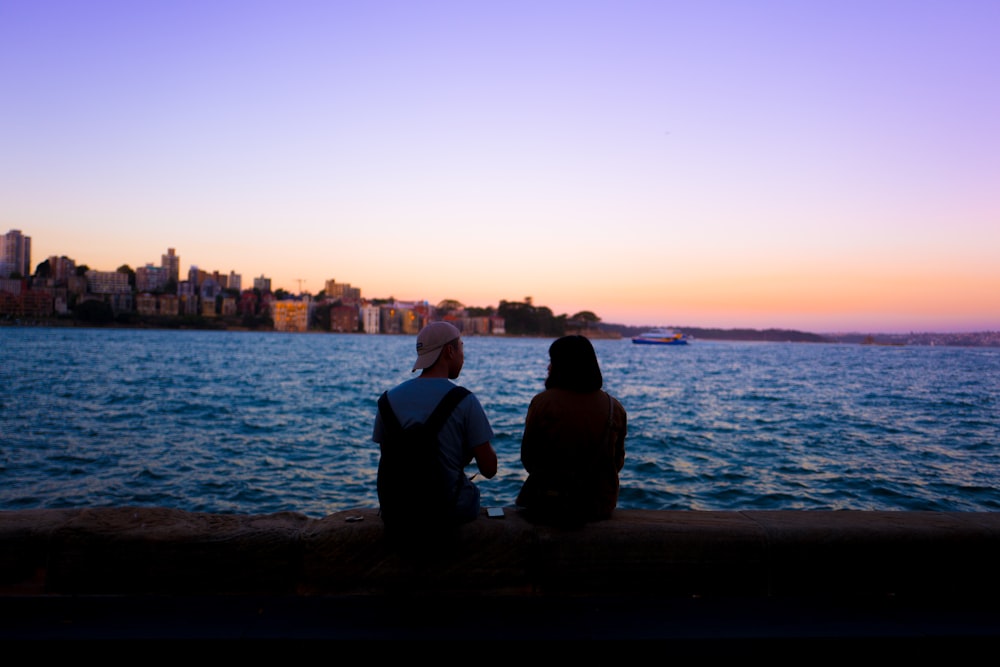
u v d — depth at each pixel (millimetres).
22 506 10336
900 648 3189
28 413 22062
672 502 10672
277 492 11453
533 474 3666
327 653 3057
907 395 34531
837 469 13312
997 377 57875
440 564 3514
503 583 3527
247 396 30266
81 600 3402
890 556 3633
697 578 3580
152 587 3473
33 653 2996
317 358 83688
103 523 3535
